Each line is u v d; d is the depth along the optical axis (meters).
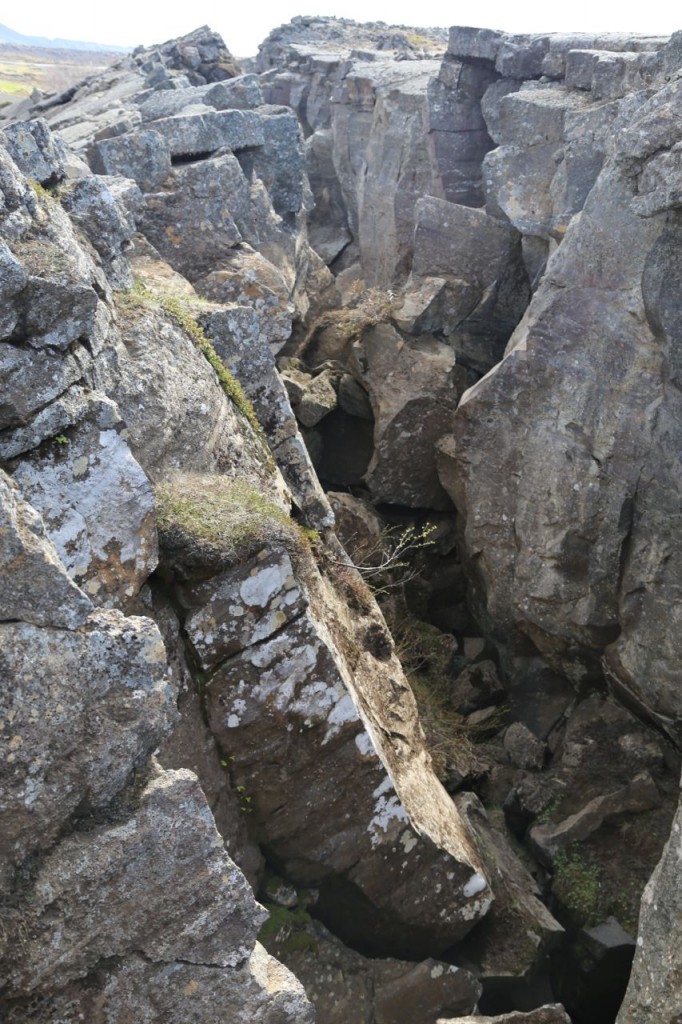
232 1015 4.02
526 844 9.23
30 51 85.75
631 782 8.97
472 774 9.62
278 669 6.17
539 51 12.95
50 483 5.15
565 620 9.82
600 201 9.19
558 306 9.56
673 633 8.80
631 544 9.23
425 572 12.24
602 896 8.36
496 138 13.88
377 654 8.15
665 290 8.57
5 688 3.52
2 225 5.11
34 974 3.64
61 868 3.66
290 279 12.13
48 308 4.90
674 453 8.70
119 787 3.76
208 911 3.95
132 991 3.84
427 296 12.82
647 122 8.38
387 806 6.75
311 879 6.84
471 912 7.25
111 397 5.84
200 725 6.13
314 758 6.43
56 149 6.98
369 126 17.44
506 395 10.11
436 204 13.10
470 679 11.02
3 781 3.54
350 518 11.85
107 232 6.87
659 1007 5.25
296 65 22.72
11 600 3.55
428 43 24.84
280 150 12.78
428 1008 6.95
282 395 8.11
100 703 3.69
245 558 6.01
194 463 6.63
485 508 10.55
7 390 4.89
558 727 10.33
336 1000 6.69
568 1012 8.18
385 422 12.17
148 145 10.58
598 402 9.29
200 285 10.24
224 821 6.31
